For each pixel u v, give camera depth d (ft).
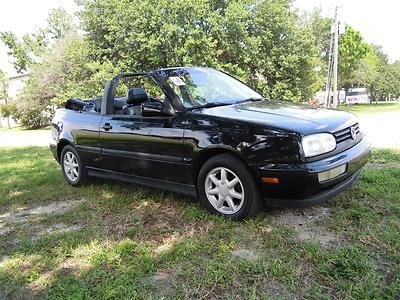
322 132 9.80
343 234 9.65
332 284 7.55
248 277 8.01
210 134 10.70
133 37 71.97
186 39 70.23
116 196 14.35
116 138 13.57
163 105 12.00
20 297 8.05
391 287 7.24
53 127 17.62
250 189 10.25
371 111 80.38
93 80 74.64
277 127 9.70
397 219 10.27
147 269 8.67
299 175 9.26
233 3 75.10
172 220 11.48
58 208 13.82
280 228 10.16
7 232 11.80
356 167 10.52
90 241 10.45
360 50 131.03
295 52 81.46
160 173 12.33
